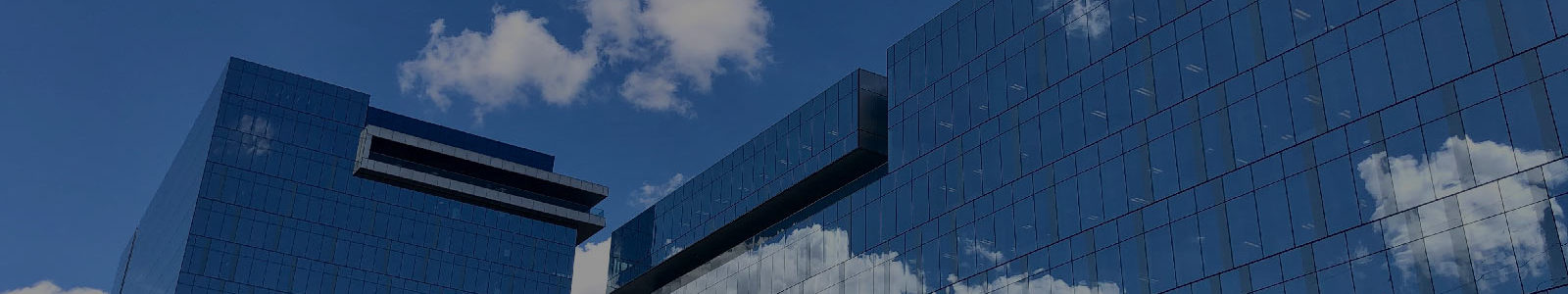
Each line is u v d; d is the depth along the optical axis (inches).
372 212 6589.6
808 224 4805.6
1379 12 3006.9
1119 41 3639.3
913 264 4084.6
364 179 6648.6
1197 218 3189.0
